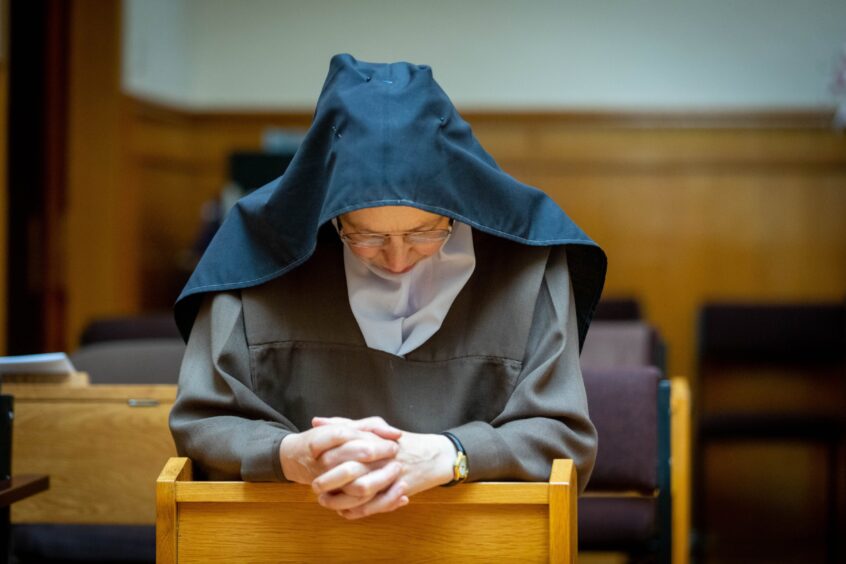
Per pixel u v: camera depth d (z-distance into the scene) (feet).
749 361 20.99
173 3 23.40
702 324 19.06
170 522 5.91
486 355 6.63
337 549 5.87
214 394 6.53
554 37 23.49
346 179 5.98
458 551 5.82
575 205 23.21
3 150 16.11
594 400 9.70
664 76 23.24
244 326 6.71
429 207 6.05
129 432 9.75
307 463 5.79
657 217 23.02
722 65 23.07
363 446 5.66
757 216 22.81
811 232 22.68
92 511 9.77
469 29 23.67
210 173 24.12
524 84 23.58
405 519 5.85
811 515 21.09
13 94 20.35
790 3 22.84
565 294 6.63
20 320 20.57
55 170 20.72
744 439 18.67
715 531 21.26
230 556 5.92
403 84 6.29
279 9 24.12
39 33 20.48
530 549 5.77
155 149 22.39
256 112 23.94
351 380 6.68
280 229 6.54
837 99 17.33
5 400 8.20
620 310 18.40
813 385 20.85
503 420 6.40
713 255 22.91
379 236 6.23
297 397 6.70
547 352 6.52
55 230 20.74
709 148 22.89
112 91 20.80
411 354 6.66
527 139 23.31
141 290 21.71
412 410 6.61
